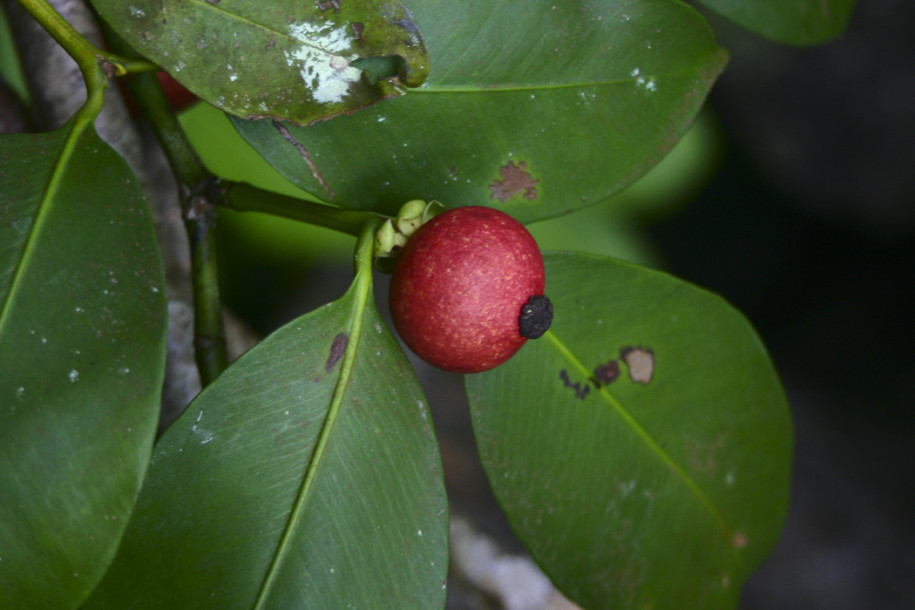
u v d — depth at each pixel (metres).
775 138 1.18
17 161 0.44
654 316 0.49
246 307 0.96
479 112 0.47
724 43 1.13
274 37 0.45
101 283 0.43
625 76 0.47
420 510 0.45
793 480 1.14
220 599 0.44
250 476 0.45
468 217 0.45
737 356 0.50
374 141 0.47
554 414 0.49
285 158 0.46
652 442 0.49
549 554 0.49
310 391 0.45
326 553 0.45
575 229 0.75
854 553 1.08
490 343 0.44
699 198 1.26
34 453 0.43
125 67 0.45
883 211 1.18
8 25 0.52
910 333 1.20
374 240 0.46
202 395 0.45
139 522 0.44
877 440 1.17
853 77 1.11
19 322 0.43
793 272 1.28
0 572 0.42
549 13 0.47
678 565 0.50
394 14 0.45
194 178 0.48
